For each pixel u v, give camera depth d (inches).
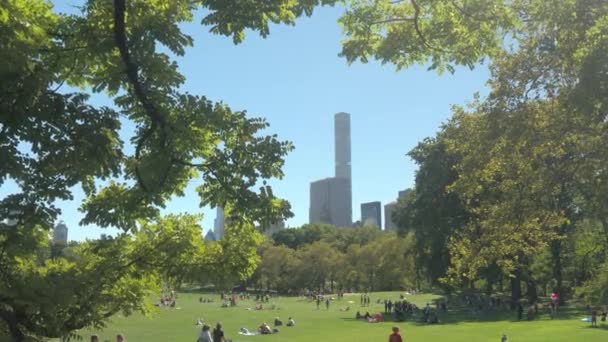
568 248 2497.5
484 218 1017.5
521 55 717.9
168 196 339.6
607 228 1143.0
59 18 294.8
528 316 2060.8
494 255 906.7
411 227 2883.9
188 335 1879.9
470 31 444.5
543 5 576.7
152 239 351.6
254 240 358.3
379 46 463.8
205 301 4301.2
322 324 2242.9
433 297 4099.4
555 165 792.3
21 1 260.1
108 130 268.4
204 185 315.9
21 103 244.2
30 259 308.5
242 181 305.1
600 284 1700.3
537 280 3171.8
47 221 268.1
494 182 928.3
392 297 4224.9
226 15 295.1
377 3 448.8
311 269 5536.4
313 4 322.3
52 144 257.6
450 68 474.0
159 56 285.1
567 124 704.4
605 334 1469.0
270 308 3380.9
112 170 277.9
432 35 448.5
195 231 354.0
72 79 305.4
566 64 642.8
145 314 379.9
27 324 277.0
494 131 761.0
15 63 238.5
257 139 306.5
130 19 283.4
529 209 820.0
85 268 319.6
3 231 262.1
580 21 574.2
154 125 293.6
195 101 296.0
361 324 2187.5
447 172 2501.2
